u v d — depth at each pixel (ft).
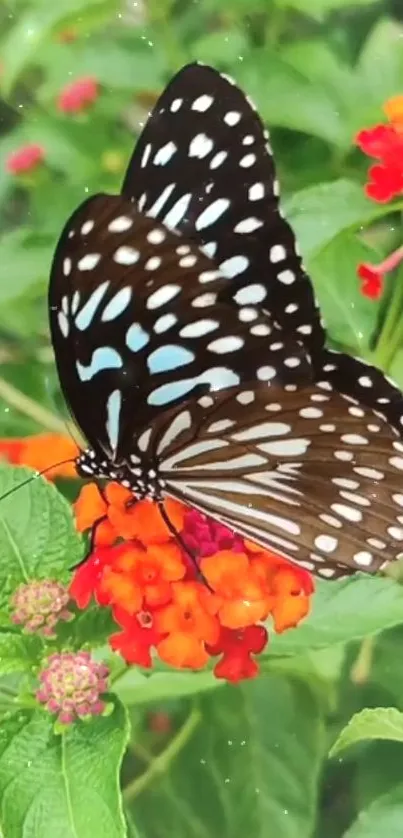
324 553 0.92
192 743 0.99
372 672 0.99
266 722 0.99
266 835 0.98
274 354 0.87
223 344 0.87
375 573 0.95
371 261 1.00
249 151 0.86
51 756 0.88
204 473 0.90
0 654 0.90
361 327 1.00
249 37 1.06
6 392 1.01
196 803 0.99
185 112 0.85
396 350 1.00
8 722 0.89
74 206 1.05
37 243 1.01
